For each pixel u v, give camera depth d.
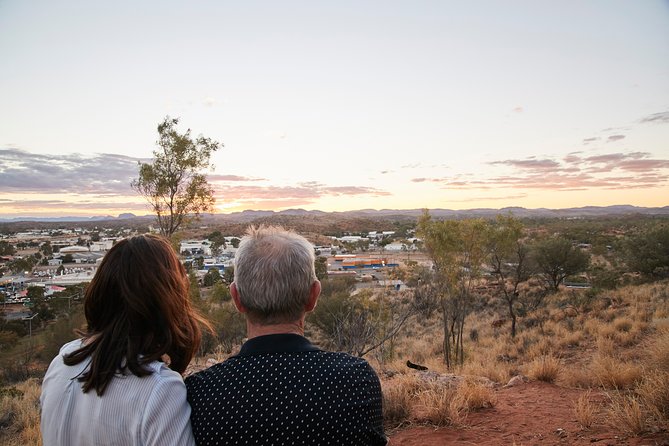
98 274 1.38
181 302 1.42
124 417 1.16
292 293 1.37
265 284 1.35
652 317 12.44
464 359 12.45
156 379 1.22
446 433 4.37
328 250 117.12
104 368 1.20
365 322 10.92
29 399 8.66
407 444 4.17
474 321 20.19
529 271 24.97
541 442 3.92
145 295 1.32
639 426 3.71
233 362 1.35
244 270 1.39
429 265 16.09
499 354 12.59
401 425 4.68
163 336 1.34
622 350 9.44
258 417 1.20
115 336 1.26
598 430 3.97
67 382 1.24
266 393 1.23
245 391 1.24
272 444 1.17
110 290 1.36
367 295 12.55
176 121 10.94
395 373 7.53
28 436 6.05
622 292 18.69
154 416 1.16
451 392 5.27
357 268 73.50
